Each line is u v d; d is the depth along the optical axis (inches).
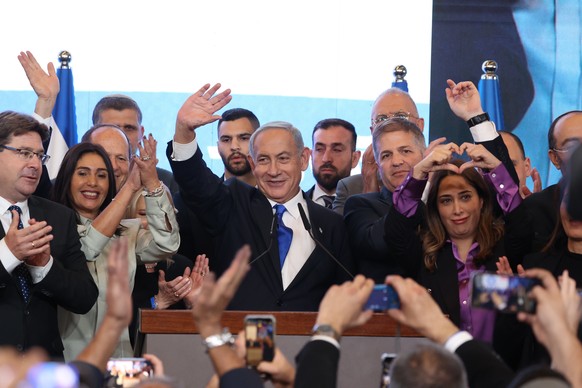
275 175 240.2
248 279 232.5
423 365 122.2
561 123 263.7
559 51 365.7
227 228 239.0
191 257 269.3
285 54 362.3
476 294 137.5
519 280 137.3
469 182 223.1
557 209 212.4
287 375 143.6
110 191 246.1
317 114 363.3
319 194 322.3
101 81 357.1
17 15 353.1
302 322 193.3
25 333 211.2
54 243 221.3
